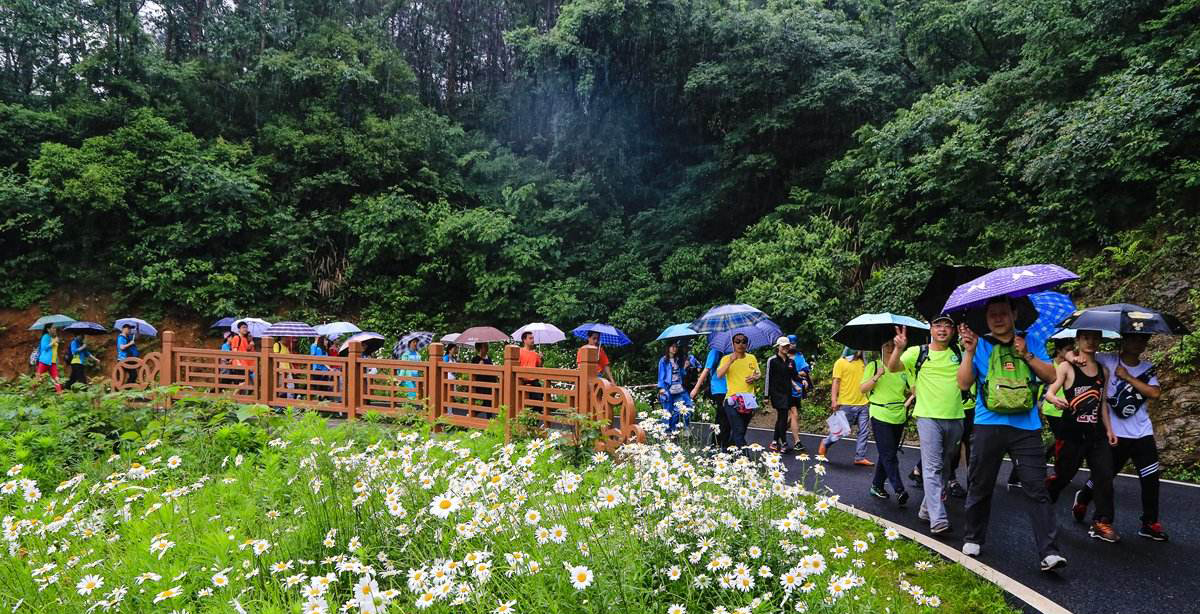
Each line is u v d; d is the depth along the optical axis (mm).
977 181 14414
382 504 3852
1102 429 4852
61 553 3787
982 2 17062
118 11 20984
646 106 23266
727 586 2729
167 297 18453
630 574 2902
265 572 3359
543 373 7379
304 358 9953
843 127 19750
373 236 19859
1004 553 4613
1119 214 11773
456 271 20609
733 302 18016
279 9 23344
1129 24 12789
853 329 6383
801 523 3354
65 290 18453
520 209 21656
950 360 4996
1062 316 5039
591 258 21156
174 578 3164
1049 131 12539
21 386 9828
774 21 19453
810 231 17797
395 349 12562
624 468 4641
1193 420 7902
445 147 23344
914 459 8430
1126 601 3791
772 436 11406
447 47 29984
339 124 21938
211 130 22078
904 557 4441
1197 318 9094
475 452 6168
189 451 6426
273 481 5043
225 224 19234
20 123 19109
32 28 20641
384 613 2668
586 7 20578
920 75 20156
